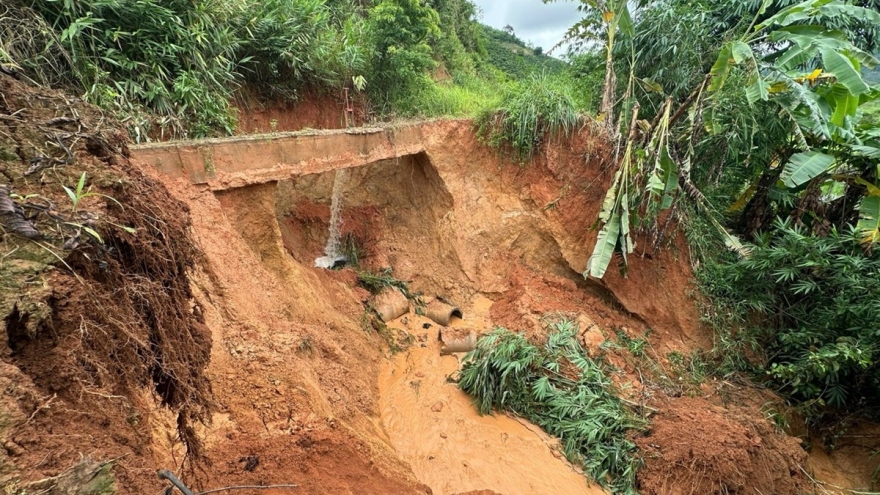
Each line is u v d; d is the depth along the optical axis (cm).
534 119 895
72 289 165
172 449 276
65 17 580
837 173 805
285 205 873
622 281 895
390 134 849
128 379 192
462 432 630
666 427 632
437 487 537
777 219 859
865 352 639
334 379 567
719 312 848
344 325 718
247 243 623
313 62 904
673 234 882
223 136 687
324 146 720
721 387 771
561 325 798
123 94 592
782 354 802
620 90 1012
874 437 725
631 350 813
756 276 811
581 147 903
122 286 191
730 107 802
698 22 902
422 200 1005
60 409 157
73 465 147
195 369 245
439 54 1488
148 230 213
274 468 360
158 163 529
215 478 316
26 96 207
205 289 496
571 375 713
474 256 964
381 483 420
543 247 955
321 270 825
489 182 975
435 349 816
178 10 679
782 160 898
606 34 1011
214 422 381
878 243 689
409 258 989
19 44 529
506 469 578
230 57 774
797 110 688
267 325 533
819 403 752
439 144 948
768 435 670
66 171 188
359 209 986
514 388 688
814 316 779
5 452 137
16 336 154
